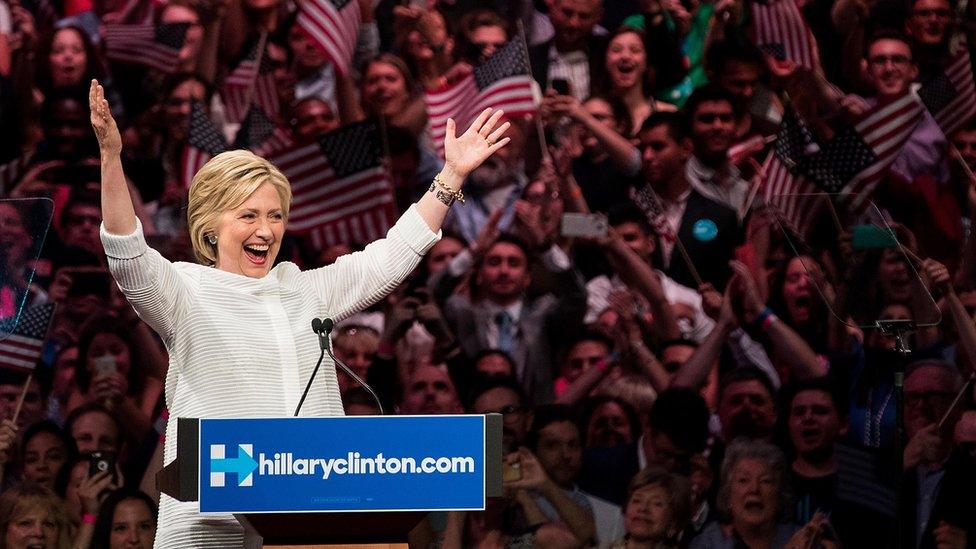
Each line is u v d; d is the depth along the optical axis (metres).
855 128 20.05
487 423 6.70
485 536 18.47
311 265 19.34
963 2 20.16
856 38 20.20
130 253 7.69
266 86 19.45
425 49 19.66
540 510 18.67
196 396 7.79
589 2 19.70
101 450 18.20
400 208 19.55
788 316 19.41
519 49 19.70
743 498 18.91
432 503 6.61
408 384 19.03
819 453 19.14
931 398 19.30
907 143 20.06
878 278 13.48
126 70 19.08
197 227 8.29
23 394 18.09
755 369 19.36
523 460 18.81
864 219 13.79
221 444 6.47
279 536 6.80
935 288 19.52
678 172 19.72
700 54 19.95
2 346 18.06
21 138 18.75
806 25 20.16
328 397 8.19
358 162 19.44
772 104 20.08
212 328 7.91
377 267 8.84
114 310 18.56
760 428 19.22
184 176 19.06
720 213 19.64
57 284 18.45
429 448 6.63
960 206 20.02
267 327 8.09
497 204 19.50
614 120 19.70
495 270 19.31
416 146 19.59
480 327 19.20
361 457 6.57
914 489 19.22
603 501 18.86
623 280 19.50
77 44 18.94
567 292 19.41
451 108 19.72
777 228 19.53
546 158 19.62
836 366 19.33
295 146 19.39
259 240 8.27
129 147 18.95
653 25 19.86
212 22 19.27
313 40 19.45
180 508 7.54
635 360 19.33
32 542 17.67
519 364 19.19
